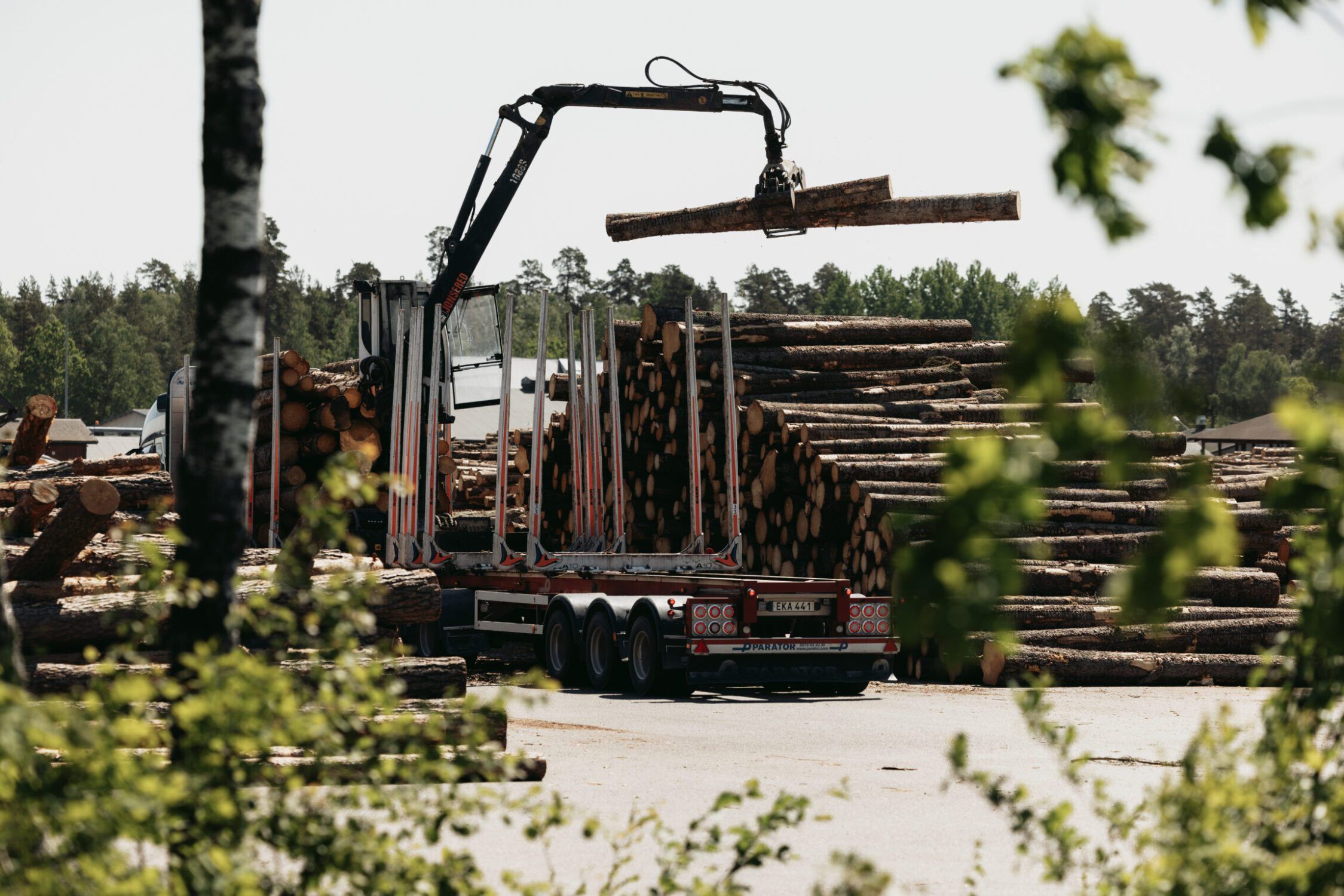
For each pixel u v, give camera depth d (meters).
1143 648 56.75
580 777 30.84
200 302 15.78
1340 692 13.45
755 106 61.53
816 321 71.44
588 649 53.00
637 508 70.88
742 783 30.30
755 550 66.38
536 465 56.31
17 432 59.59
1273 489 10.32
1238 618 58.12
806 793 29.09
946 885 21.31
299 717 13.47
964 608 8.90
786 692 52.22
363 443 67.06
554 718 42.19
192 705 12.92
